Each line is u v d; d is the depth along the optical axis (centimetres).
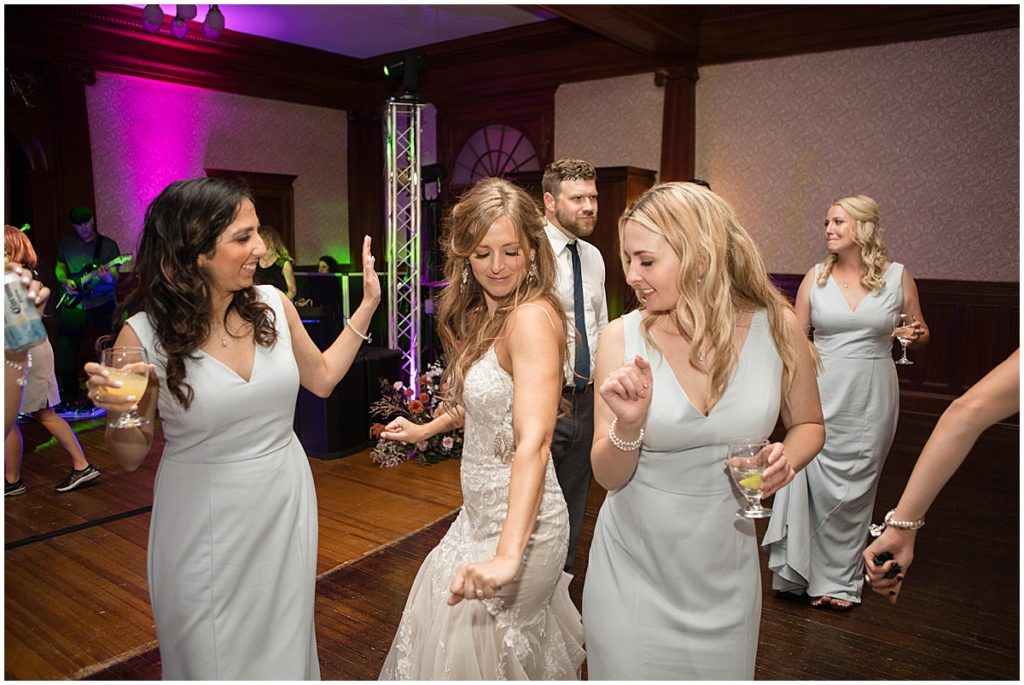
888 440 312
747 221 809
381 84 1072
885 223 733
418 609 200
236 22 867
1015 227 669
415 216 628
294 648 188
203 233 170
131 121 866
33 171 789
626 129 879
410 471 495
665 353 165
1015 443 566
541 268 190
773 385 162
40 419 440
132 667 268
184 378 174
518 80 954
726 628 166
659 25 727
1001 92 664
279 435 190
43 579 337
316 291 689
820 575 313
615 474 166
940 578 340
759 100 790
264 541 184
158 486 185
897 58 710
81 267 709
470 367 193
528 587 188
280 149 1022
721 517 166
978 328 693
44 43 777
